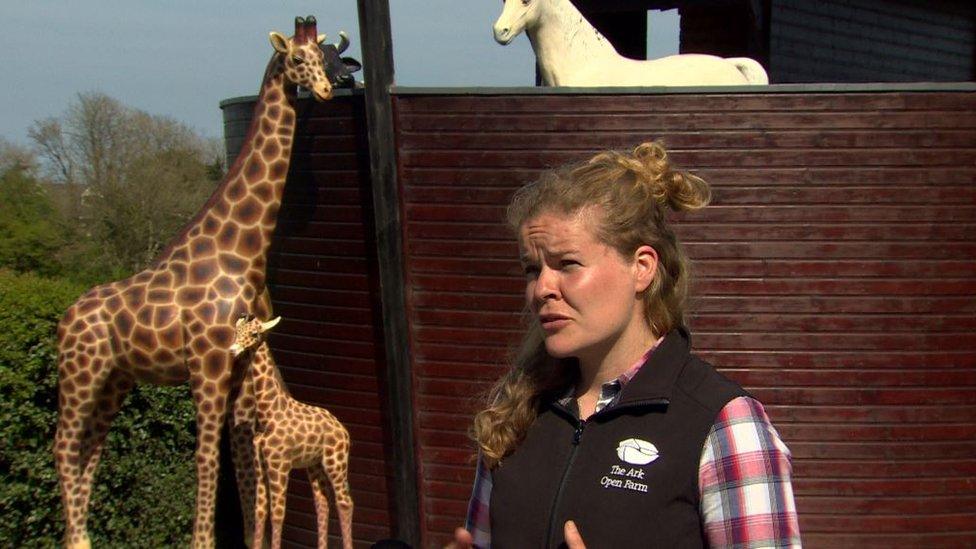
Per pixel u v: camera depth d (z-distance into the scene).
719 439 1.87
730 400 1.91
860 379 5.16
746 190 5.09
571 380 2.17
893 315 5.12
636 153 2.13
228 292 4.86
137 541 6.44
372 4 5.14
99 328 4.79
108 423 5.08
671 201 2.13
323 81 4.96
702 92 5.05
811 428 5.20
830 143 5.03
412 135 5.37
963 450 5.19
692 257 5.16
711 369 2.00
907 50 9.62
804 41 8.71
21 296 6.03
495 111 5.25
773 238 5.11
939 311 5.12
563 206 2.01
